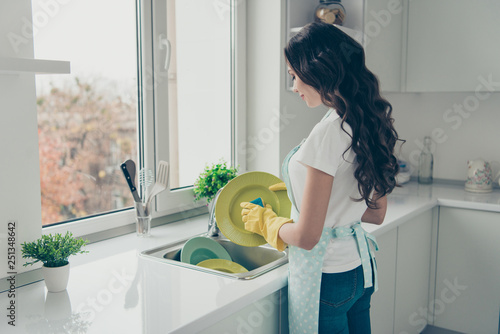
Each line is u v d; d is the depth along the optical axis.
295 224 1.30
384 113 1.35
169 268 1.47
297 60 1.32
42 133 1.94
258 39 2.23
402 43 2.68
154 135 1.94
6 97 1.33
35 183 1.41
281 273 1.43
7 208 1.35
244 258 1.77
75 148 2.02
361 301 1.49
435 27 2.57
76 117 1.98
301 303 1.36
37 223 1.43
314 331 1.35
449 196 2.56
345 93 1.29
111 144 1.99
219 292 1.26
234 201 1.68
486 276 2.40
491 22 2.41
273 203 1.69
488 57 2.44
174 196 2.07
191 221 2.09
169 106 2.01
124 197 2.05
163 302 1.20
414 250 2.34
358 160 1.29
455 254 2.48
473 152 2.84
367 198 1.31
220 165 2.04
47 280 1.27
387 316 2.12
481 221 2.38
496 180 2.75
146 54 1.87
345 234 1.37
